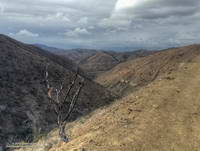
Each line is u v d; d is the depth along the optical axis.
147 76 107.44
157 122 11.91
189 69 23.84
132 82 111.94
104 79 148.25
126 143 9.84
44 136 23.55
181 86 17.80
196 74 21.19
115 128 11.75
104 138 10.59
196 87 17.20
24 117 36.72
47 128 35.88
